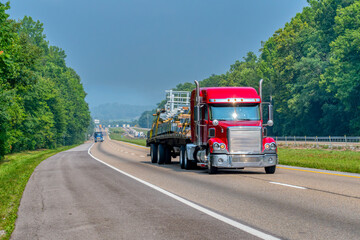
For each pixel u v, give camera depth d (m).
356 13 68.00
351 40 66.19
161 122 27.80
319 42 87.62
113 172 20.70
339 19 69.19
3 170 27.19
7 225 7.95
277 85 101.00
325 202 9.66
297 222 7.51
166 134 25.73
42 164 31.27
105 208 9.67
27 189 14.43
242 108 18.27
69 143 152.88
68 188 14.26
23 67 42.41
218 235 6.62
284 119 107.19
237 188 12.72
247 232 6.79
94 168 24.36
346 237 6.31
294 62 95.25
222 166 17.20
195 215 8.44
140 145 88.81
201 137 18.88
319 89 82.31
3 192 13.59
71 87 145.00
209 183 14.35
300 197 10.52
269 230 6.90
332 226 7.11
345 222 7.43
